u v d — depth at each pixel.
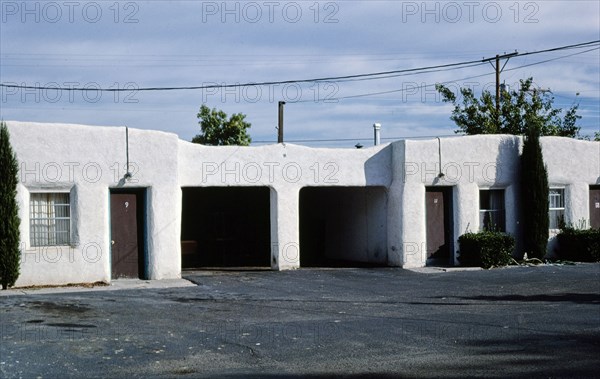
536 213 21.28
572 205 22.41
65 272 16.48
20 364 8.96
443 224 21.30
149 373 8.57
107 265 17.03
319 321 12.11
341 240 23.69
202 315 12.70
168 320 12.16
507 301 14.42
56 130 16.41
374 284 17.20
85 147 16.77
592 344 10.09
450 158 20.92
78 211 16.62
